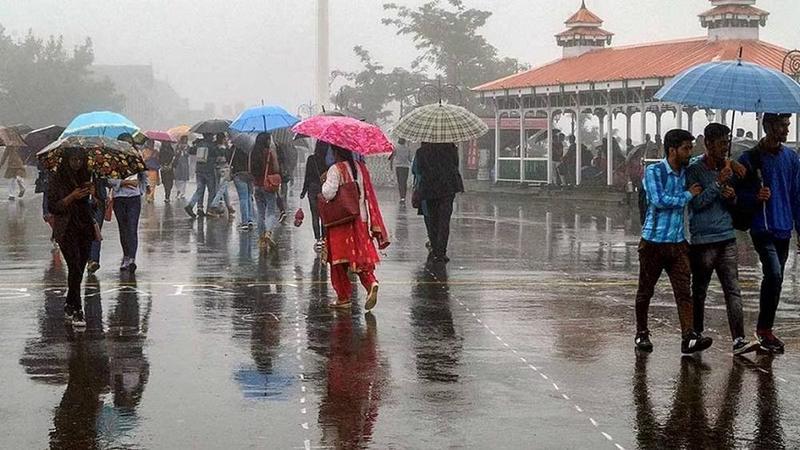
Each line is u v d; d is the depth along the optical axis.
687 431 9.20
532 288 17.48
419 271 19.62
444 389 10.58
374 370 11.38
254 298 16.23
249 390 10.50
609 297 16.55
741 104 12.27
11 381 10.82
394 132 20.50
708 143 12.36
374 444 8.77
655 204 12.15
